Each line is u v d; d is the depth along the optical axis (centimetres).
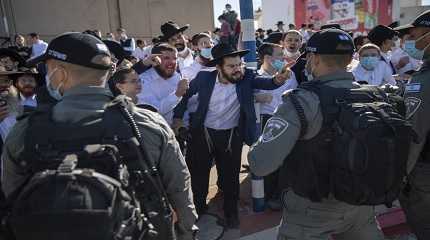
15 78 339
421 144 244
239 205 448
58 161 147
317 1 1883
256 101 397
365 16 1778
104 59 168
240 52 363
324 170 205
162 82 375
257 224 404
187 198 187
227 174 392
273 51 435
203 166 395
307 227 217
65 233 133
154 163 169
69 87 167
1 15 1570
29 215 135
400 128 192
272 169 210
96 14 1762
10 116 302
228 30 1155
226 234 384
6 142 165
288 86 432
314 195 208
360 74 461
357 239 233
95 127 157
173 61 371
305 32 1280
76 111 160
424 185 261
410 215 278
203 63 543
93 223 134
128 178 154
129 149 158
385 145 187
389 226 400
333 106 203
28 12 1630
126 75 302
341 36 214
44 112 163
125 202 146
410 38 283
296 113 205
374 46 451
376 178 188
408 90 254
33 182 139
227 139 385
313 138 206
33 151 153
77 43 163
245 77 378
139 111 174
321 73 221
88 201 135
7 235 149
